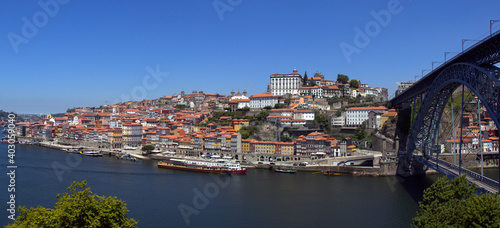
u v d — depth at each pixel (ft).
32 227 193.16
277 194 433.89
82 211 203.41
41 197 407.64
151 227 317.42
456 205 233.35
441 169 397.60
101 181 502.79
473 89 312.09
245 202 398.21
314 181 511.81
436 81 425.69
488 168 603.67
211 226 320.91
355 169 568.82
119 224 215.10
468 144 631.15
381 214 353.92
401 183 495.00
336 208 374.22
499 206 203.92
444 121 652.89
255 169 627.46
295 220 336.90
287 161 652.48
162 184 489.67
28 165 631.97
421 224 242.37
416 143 547.49
